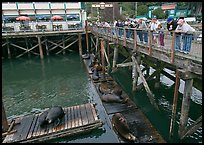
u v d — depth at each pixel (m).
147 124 8.90
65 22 31.19
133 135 7.91
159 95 12.39
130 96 12.38
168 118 9.91
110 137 8.39
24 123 9.38
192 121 9.42
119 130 8.31
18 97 14.08
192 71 6.82
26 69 21.23
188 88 7.03
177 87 7.29
